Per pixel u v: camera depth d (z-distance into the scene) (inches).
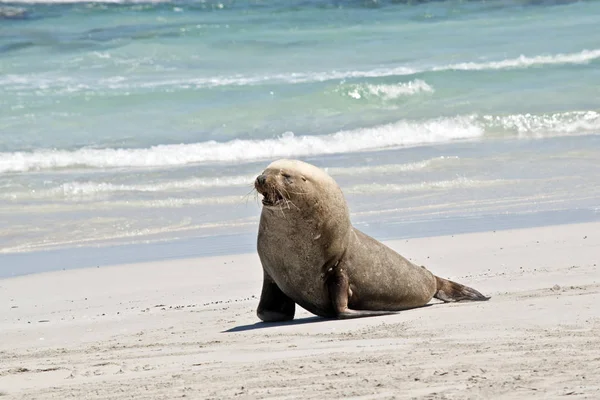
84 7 4731.8
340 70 3769.7
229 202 2218.3
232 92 3376.0
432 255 1581.0
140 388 738.2
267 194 1080.2
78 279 1558.8
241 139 2920.8
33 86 3437.5
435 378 690.2
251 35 4291.3
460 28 4562.0
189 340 1000.2
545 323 904.9
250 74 3698.3
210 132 3002.0
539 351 770.8
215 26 4397.1
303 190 1092.5
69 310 1321.4
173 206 2188.7
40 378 829.2
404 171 2439.7
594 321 894.4
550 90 3417.8
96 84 3484.3
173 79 3592.5
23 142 2842.0
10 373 858.1
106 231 1983.3
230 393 690.2
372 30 4493.1
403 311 1134.4
